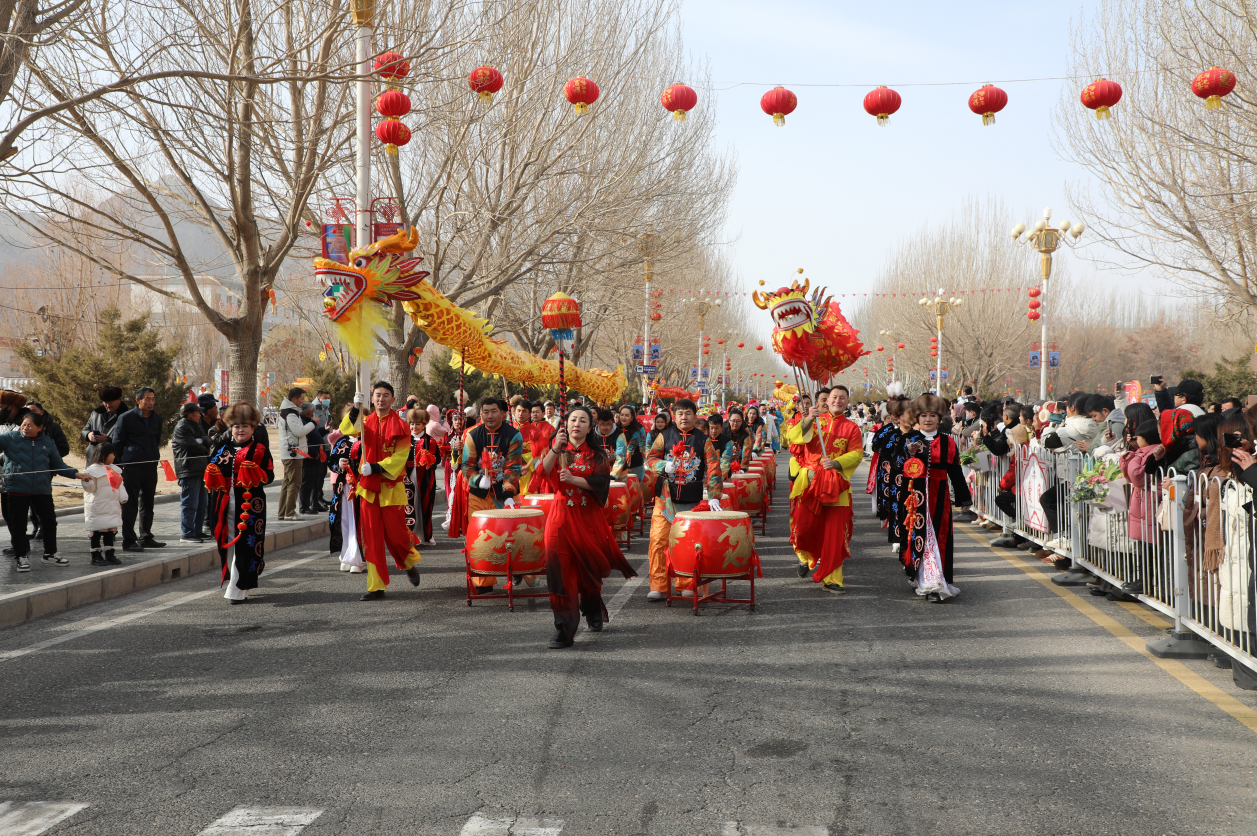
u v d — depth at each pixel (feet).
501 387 117.19
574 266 94.48
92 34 42.50
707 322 177.78
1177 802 13.03
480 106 68.49
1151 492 23.99
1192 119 70.23
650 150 87.66
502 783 13.89
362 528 28.55
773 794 13.43
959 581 30.48
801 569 32.07
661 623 24.94
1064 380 271.08
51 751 15.38
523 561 26.66
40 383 68.54
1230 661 19.92
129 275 49.75
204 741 15.79
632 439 30.04
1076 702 17.60
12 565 31.07
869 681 19.15
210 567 34.99
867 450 89.56
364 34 40.81
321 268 32.86
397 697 18.22
